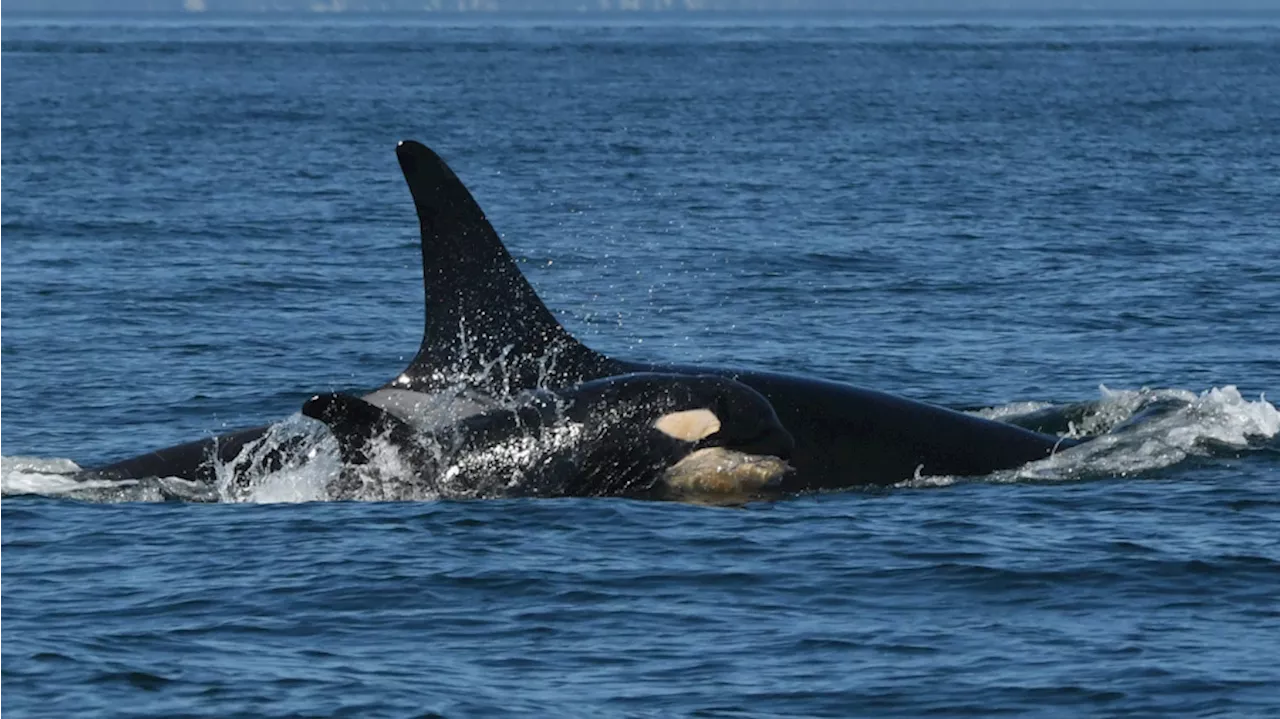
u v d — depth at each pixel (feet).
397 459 219.61
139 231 532.73
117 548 194.29
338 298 404.98
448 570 183.62
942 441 229.04
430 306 227.61
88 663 155.33
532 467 219.20
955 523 201.46
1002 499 213.46
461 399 223.92
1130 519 202.18
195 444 227.40
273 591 177.58
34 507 212.64
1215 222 565.12
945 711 145.69
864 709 146.30
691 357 329.93
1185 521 201.05
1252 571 180.34
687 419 218.79
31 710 144.56
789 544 193.26
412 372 226.58
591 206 615.16
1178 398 254.88
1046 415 254.88
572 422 220.23
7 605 173.78
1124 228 546.67
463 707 145.59
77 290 409.69
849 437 226.17
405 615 170.09
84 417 274.57
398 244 511.81
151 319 370.53
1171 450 233.55
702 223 561.02
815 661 156.87
